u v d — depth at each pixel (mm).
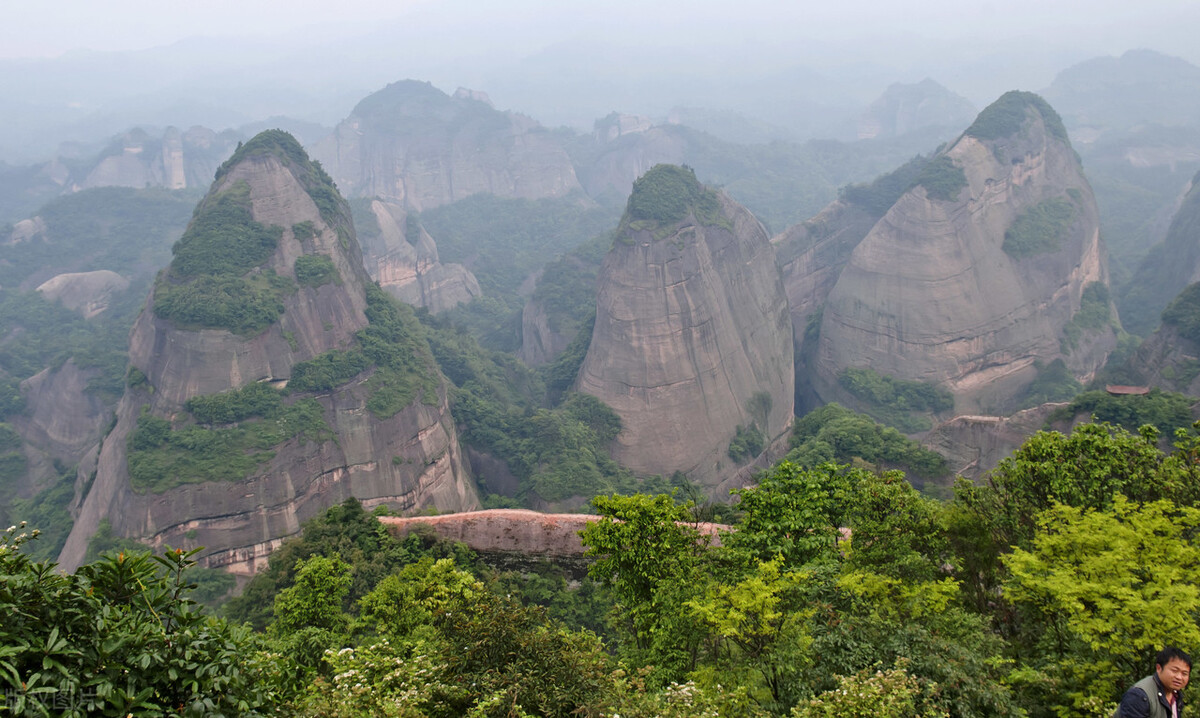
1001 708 14109
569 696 14883
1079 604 14859
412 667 15625
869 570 20641
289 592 27938
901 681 13766
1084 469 23672
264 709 11086
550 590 39750
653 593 23234
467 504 73000
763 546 25438
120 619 9898
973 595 20453
